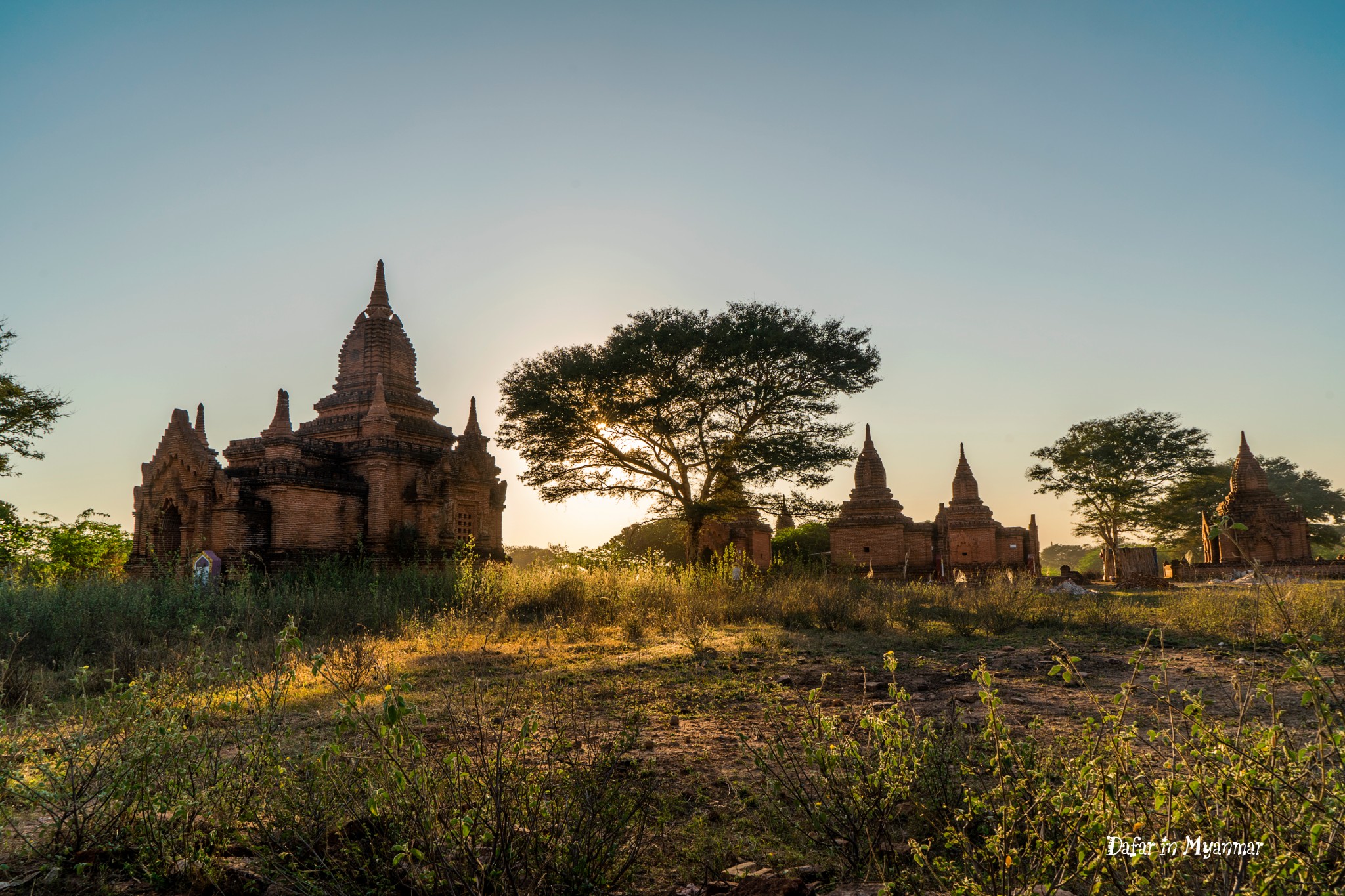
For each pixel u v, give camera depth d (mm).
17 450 29531
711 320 33188
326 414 31266
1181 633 14117
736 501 34281
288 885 3941
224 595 17938
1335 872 3076
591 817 4176
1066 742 4805
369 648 10703
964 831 4074
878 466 47031
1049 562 135375
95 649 13133
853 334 34406
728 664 11461
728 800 5457
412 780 4121
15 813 5234
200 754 5043
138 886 4301
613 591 20375
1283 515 48312
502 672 10953
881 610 17016
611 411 32500
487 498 30406
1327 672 8664
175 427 27969
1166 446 49469
